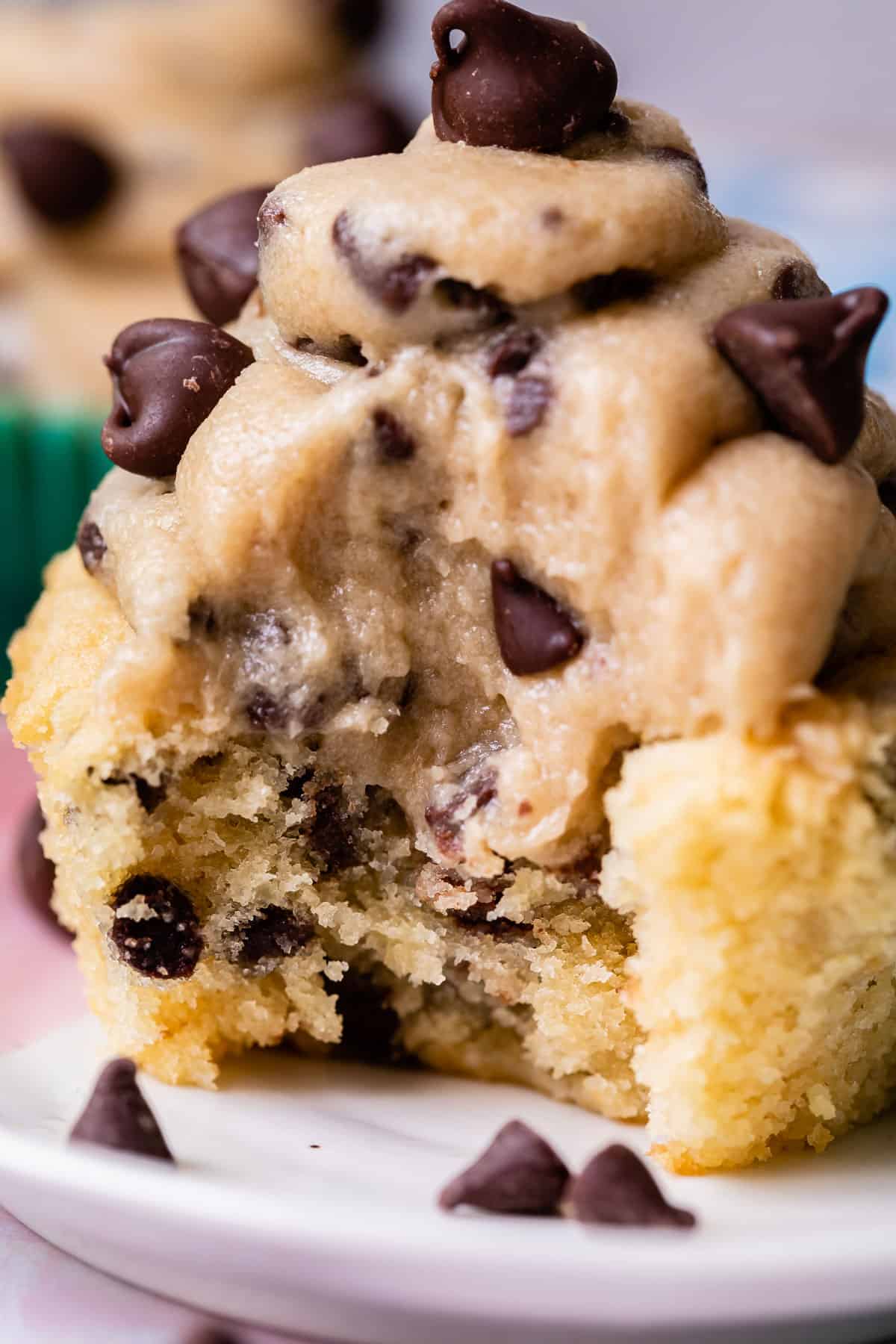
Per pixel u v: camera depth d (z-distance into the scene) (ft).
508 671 0.77
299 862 0.80
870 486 0.74
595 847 0.76
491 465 0.75
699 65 2.18
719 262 0.76
